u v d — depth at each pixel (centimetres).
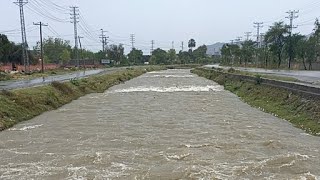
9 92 3142
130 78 8844
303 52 8688
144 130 2330
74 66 12456
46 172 1489
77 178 1409
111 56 16625
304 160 1605
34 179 1405
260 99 3816
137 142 1984
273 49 9612
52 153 1786
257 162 1578
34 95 3447
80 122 2677
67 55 14138
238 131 2262
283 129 2348
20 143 2017
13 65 9106
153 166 1541
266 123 2569
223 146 1867
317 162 1583
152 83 7112
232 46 15550
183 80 7969
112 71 9525
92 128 2428
